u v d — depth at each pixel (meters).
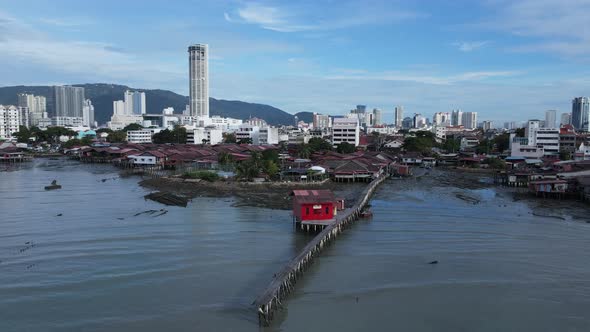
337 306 41.34
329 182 121.88
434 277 48.44
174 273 48.56
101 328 36.88
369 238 63.41
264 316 37.47
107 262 51.78
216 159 152.25
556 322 38.59
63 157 194.50
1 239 60.53
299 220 67.50
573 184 97.88
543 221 73.75
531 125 182.75
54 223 69.69
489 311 40.56
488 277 48.47
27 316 38.81
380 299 42.88
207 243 59.53
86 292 43.62
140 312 39.59
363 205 84.19
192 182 113.00
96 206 83.75
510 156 164.88
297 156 167.00
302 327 37.38
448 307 41.28
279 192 103.31
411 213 80.31
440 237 63.75
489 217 77.00
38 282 45.94
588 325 38.12
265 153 144.12
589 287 45.84
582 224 71.81
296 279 46.88
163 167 154.88
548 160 152.38
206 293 43.56
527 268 51.16
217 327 37.09
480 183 121.88
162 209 81.56
